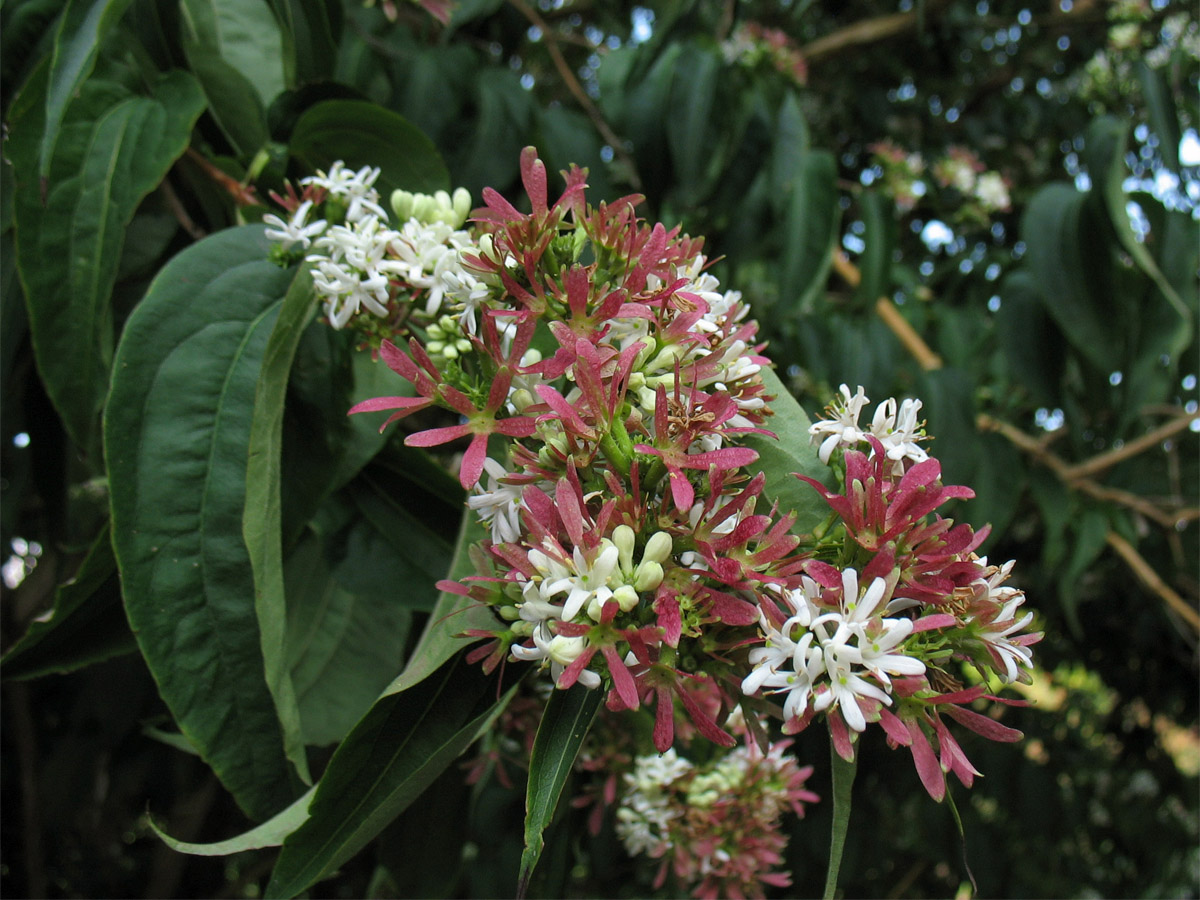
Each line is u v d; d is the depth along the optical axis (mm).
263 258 244
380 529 297
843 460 185
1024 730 840
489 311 181
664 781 284
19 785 631
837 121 854
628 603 154
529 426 176
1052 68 872
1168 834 955
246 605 222
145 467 219
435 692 189
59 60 221
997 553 755
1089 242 435
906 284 656
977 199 757
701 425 165
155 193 335
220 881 702
